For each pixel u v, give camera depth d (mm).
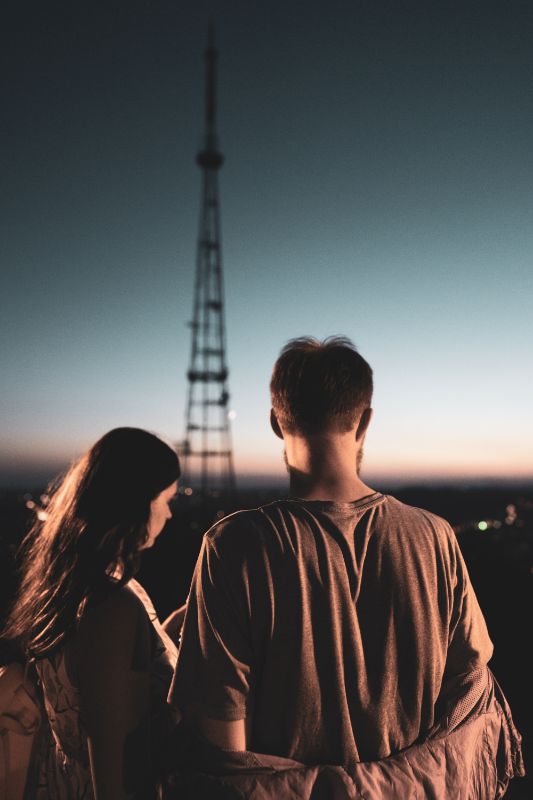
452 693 1098
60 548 1223
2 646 1300
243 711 964
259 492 85625
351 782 907
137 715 1141
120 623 1146
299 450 1100
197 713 958
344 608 974
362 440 1151
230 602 965
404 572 1014
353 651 965
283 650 951
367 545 1018
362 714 964
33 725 1265
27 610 1244
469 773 1023
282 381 1100
